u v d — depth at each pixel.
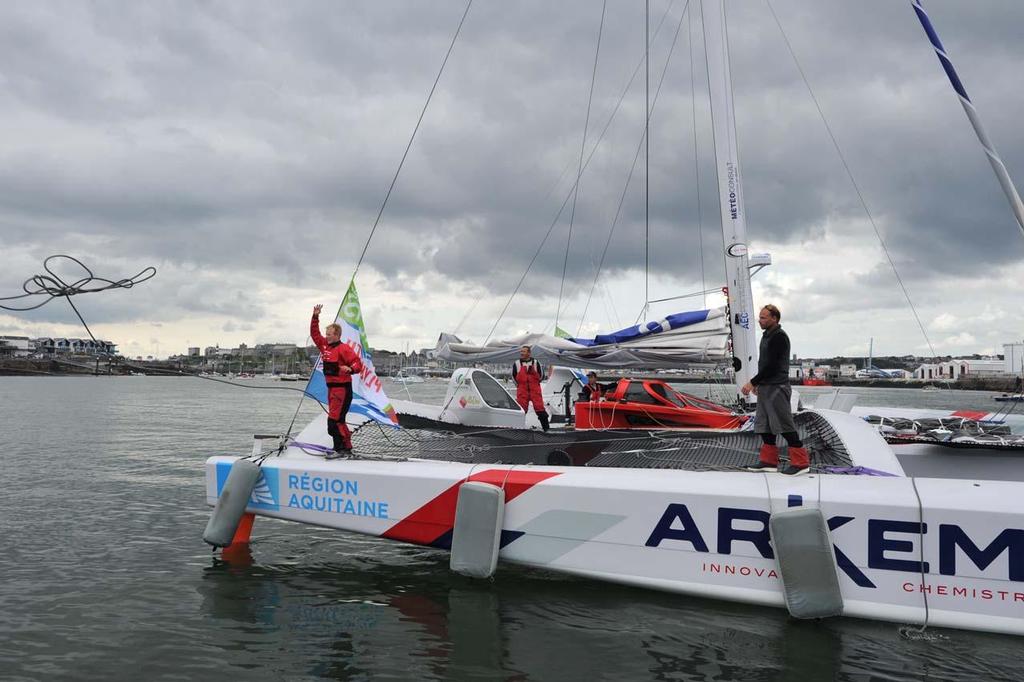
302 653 4.57
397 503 5.91
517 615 5.16
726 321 8.43
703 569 5.04
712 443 6.29
